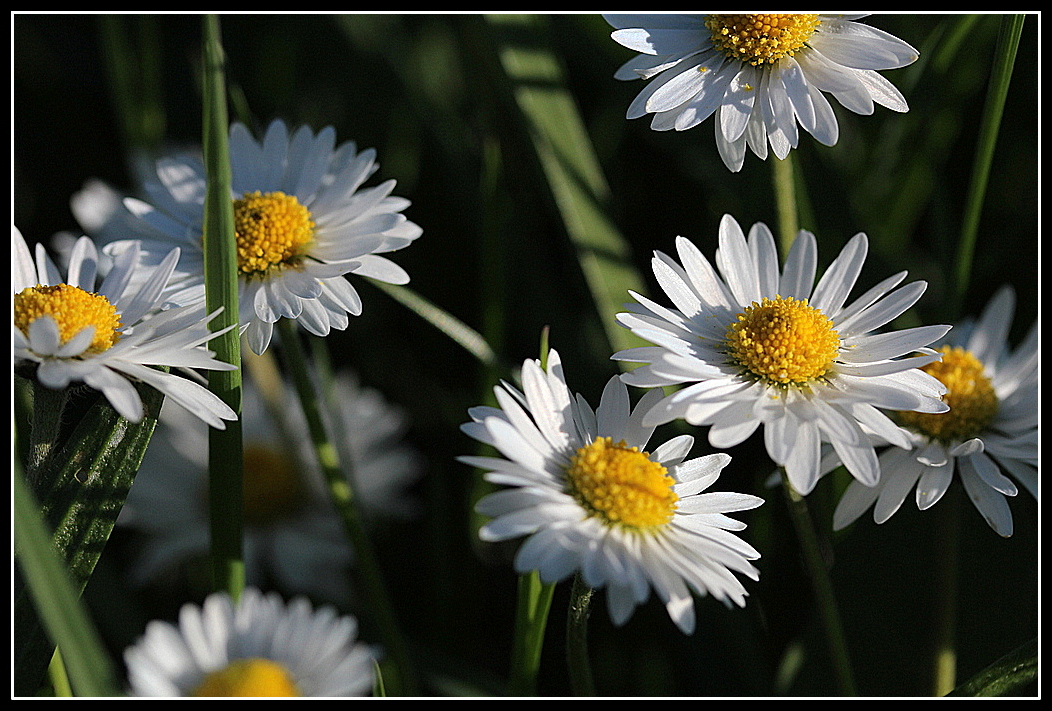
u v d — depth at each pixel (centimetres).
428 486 43
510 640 42
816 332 38
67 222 45
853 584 41
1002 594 40
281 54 48
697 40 39
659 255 39
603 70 45
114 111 48
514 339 44
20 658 38
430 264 45
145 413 38
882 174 44
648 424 38
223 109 38
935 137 43
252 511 43
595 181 42
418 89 45
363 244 40
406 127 45
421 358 44
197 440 43
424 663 41
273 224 40
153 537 43
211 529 39
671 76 39
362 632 42
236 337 38
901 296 39
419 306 40
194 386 38
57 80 48
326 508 43
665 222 44
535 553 37
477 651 42
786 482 39
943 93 43
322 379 42
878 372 38
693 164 44
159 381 38
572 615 38
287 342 40
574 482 37
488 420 37
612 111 45
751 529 42
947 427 39
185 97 48
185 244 40
